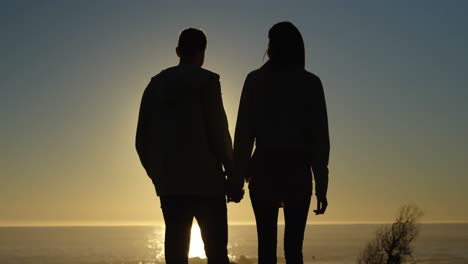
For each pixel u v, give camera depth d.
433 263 149.62
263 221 4.52
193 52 4.90
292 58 4.57
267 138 4.51
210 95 4.74
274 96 4.55
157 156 4.80
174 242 4.73
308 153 4.54
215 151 4.74
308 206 4.53
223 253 4.79
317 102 4.54
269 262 4.52
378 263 45.09
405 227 44.78
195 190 4.68
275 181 4.46
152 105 4.85
